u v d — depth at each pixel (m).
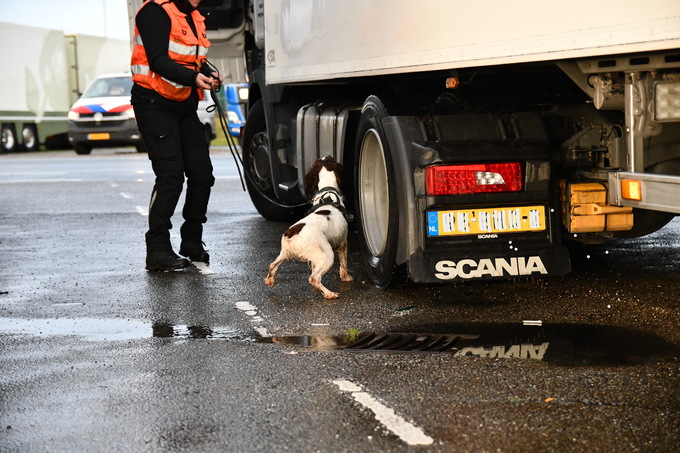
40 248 9.70
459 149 6.37
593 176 6.48
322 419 4.13
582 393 4.39
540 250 6.45
